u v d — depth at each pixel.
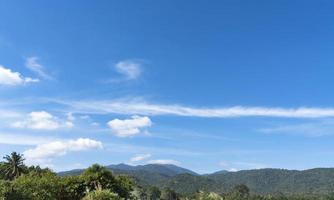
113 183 108.50
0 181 93.81
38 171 148.25
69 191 104.62
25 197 90.69
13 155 145.62
